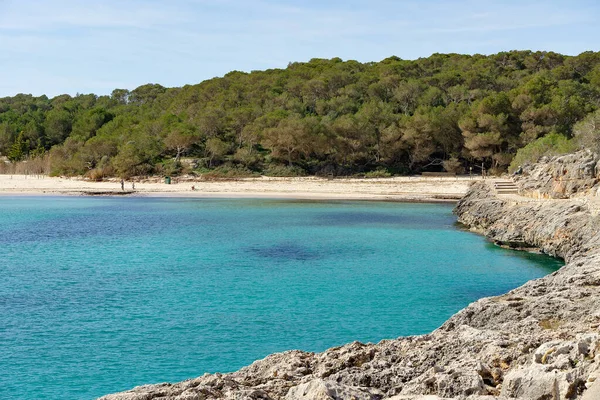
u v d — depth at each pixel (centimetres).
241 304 3080
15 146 15725
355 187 10469
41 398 1928
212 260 4338
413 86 14288
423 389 1196
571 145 7588
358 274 3831
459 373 1193
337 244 5066
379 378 1344
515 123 11488
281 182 11325
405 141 12138
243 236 5553
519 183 6519
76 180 12731
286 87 16225
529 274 3806
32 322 2748
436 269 3994
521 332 1625
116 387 2019
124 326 2692
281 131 12269
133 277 3741
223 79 18150
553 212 4603
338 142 12319
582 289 2061
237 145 13800
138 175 12619
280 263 4219
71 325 2705
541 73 14950
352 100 14688
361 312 2931
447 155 12431
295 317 2842
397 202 8775
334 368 1484
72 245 5097
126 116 16788
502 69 16400
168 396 1242
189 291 3359
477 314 2030
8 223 6694
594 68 15288
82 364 2225
